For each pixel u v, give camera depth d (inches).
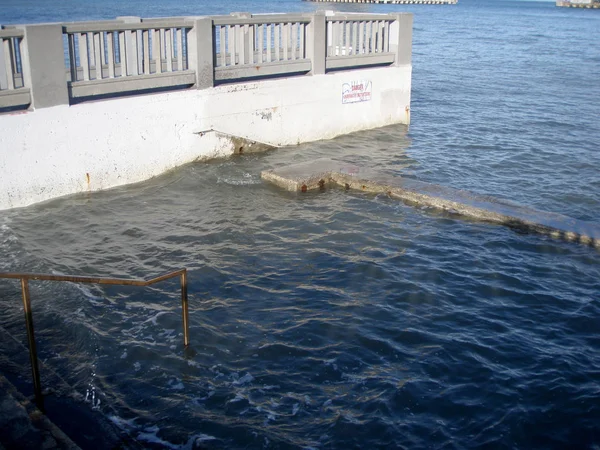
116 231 438.0
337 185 543.8
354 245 429.4
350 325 331.9
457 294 367.2
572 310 352.2
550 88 1103.6
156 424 253.4
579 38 2436.0
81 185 494.0
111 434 244.4
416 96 992.9
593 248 428.8
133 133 514.6
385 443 248.5
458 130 759.1
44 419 222.1
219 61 633.6
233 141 591.5
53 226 439.2
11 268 379.9
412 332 326.3
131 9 3211.1
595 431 257.6
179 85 549.6
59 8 3014.3
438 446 247.6
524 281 383.6
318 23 624.4
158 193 507.2
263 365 296.4
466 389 281.7
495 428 257.9
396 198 513.3
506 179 581.3
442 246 429.1
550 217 462.9
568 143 714.2
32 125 455.8
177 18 557.3
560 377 290.8
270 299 358.0
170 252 411.8
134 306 343.9
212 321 331.9
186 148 556.7
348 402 271.6
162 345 308.2
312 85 639.8
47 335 311.0
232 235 440.5
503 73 1286.9
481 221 470.9
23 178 460.4
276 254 414.6
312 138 660.7
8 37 437.1
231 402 269.3
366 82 691.4
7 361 283.4
